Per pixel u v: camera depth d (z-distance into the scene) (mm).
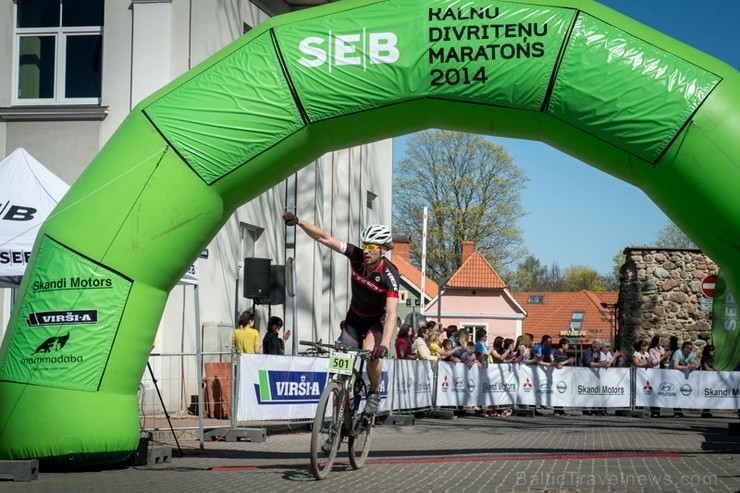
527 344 19250
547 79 7848
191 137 7906
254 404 10703
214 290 15008
